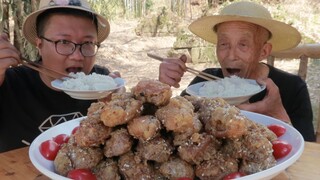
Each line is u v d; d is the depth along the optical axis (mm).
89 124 269
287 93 594
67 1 500
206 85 467
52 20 499
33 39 582
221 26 550
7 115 528
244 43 533
